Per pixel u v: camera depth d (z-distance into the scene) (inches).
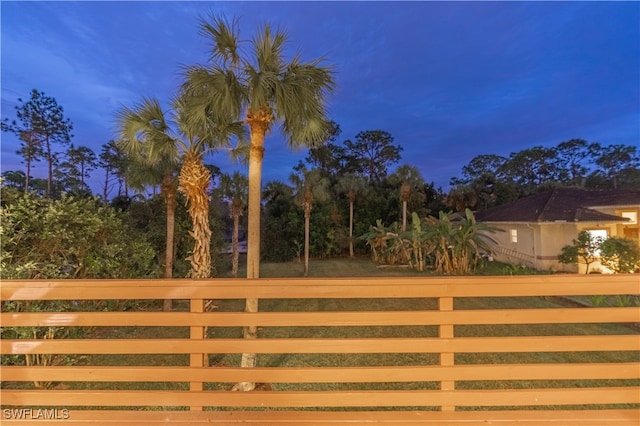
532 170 1109.7
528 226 432.8
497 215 531.8
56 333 139.6
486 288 53.4
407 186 579.2
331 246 645.9
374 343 54.7
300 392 55.6
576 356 148.4
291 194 644.7
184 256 338.3
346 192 682.8
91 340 55.2
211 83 121.5
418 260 465.7
